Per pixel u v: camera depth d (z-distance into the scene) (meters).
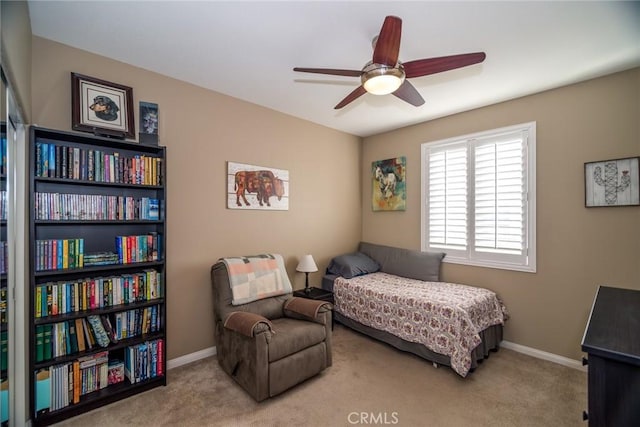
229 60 2.38
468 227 3.40
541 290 2.87
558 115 2.78
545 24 1.88
